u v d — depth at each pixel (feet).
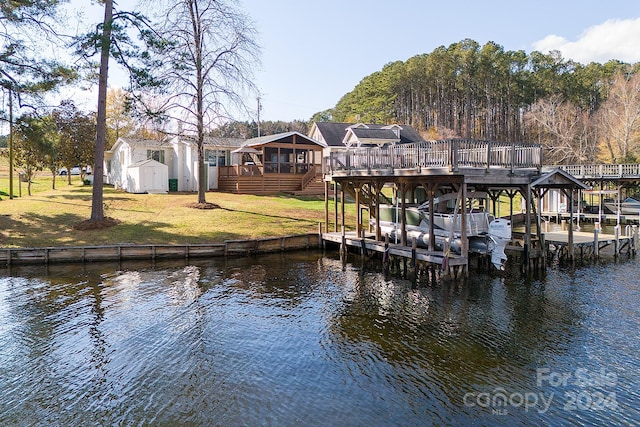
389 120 235.61
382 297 42.70
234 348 30.30
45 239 61.67
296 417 21.86
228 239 65.98
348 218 83.82
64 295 42.47
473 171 47.14
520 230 85.10
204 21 80.02
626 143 151.23
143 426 21.11
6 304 39.47
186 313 37.60
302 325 34.83
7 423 21.29
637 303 40.70
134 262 58.13
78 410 22.47
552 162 179.42
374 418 21.79
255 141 115.03
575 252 63.21
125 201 87.56
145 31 67.00
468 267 52.90
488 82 221.87
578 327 34.37
